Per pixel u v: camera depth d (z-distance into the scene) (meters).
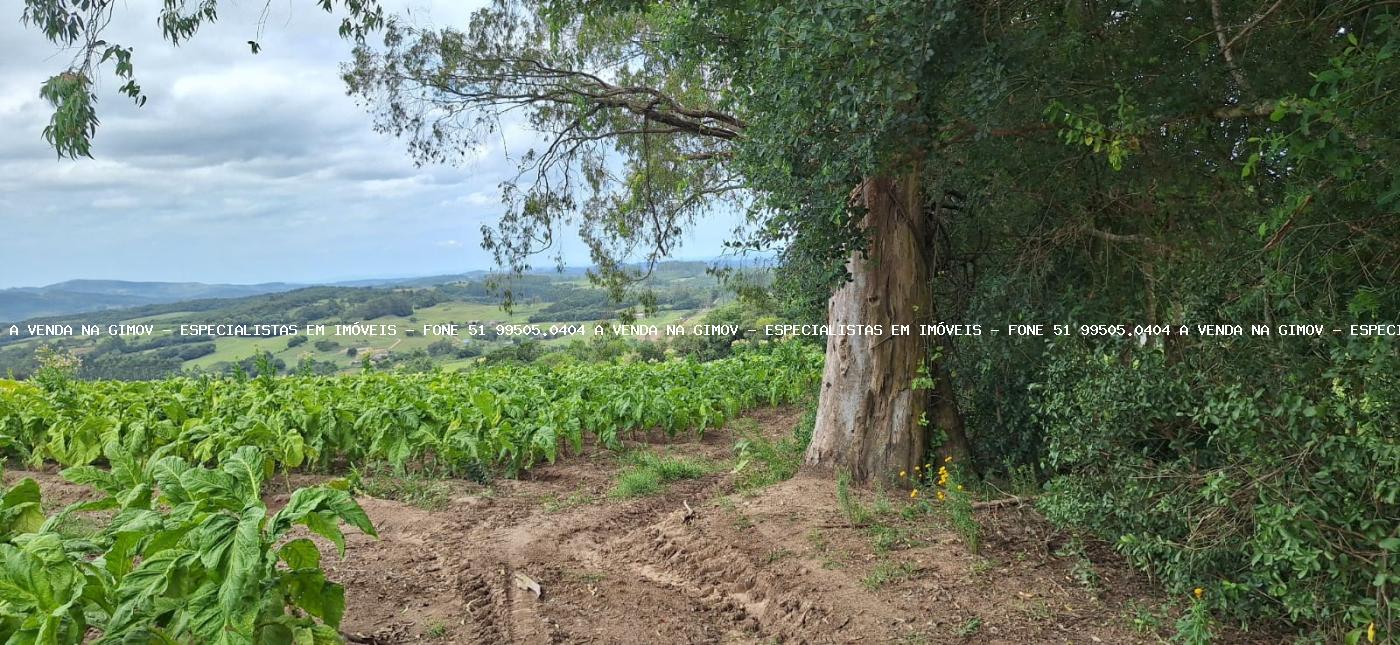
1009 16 5.71
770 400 17.34
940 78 5.31
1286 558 4.32
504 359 24.23
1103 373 5.79
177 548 3.51
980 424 9.30
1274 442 4.48
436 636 4.96
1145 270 7.52
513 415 10.69
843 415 8.85
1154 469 5.43
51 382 12.36
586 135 14.03
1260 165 6.02
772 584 5.96
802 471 9.09
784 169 6.21
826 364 9.16
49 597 3.11
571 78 14.09
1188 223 7.10
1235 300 5.52
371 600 5.53
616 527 8.00
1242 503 4.79
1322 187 4.64
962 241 9.16
